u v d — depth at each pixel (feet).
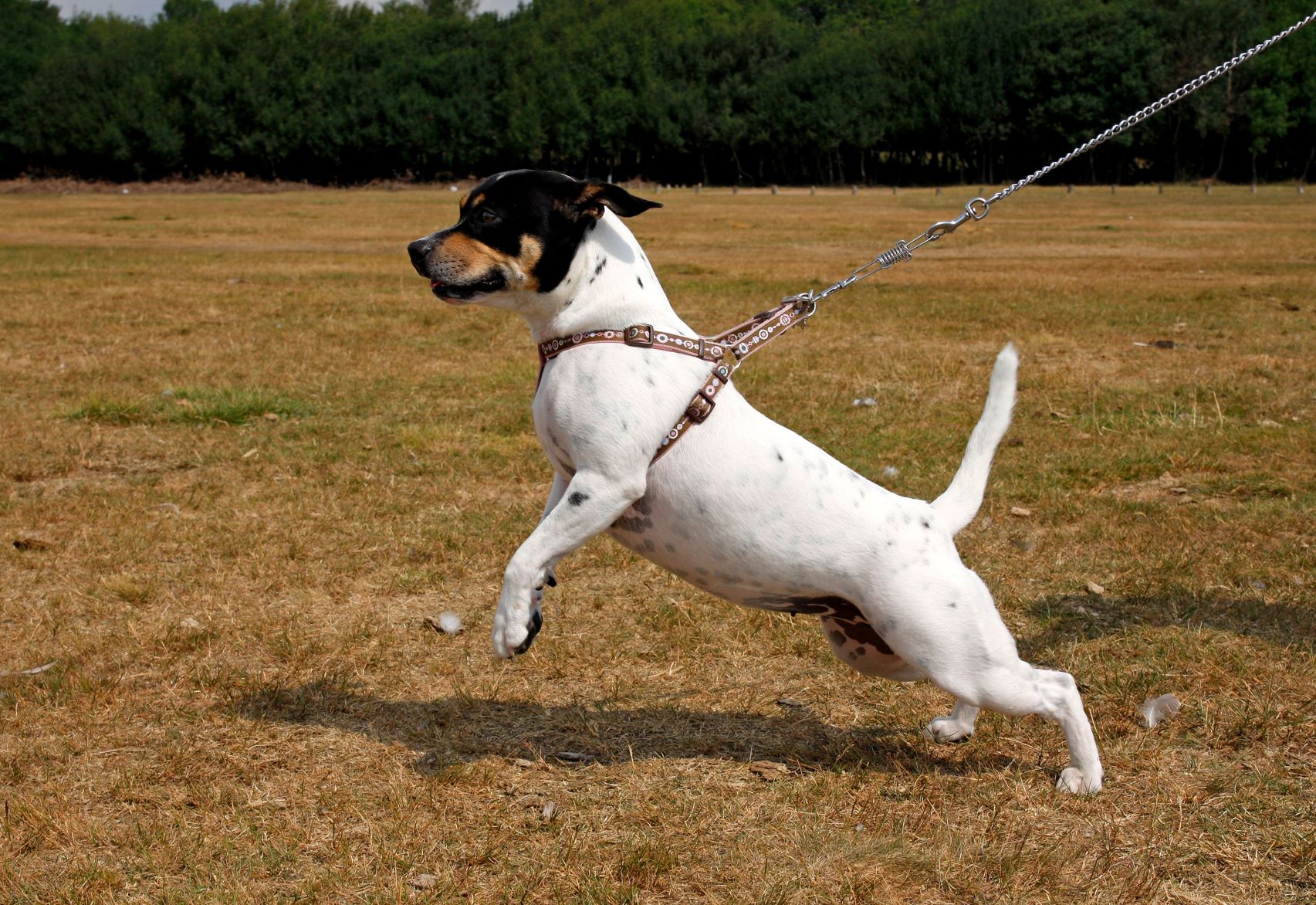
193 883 11.09
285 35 269.64
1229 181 232.32
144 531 21.30
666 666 16.52
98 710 14.75
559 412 12.67
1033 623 17.92
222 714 14.71
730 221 116.78
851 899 10.98
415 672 16.26
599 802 12.71
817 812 12.50
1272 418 29.58
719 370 12.77
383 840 11.82
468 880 11.25
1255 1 228.43
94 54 278.26
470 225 12.53
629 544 13.44
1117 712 14.87
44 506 22.54
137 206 161.48
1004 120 240.73
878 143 248.73
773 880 11.26
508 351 39.78
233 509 22.72
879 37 266.16
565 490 13.25
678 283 59.21
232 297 53.98
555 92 261.65
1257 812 12.45
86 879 11.11
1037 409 30.94
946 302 51.57
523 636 12.50
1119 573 19.74
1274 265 66.95
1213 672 15.74
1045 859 11.51
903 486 23.98
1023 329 43.80
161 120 265.13
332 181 269.44
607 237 12.85
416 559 20.40
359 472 25.20
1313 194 180.65
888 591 12.21
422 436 27.78
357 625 17.63
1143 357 37.93
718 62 262.88
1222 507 22.74
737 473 12.49
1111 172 236.84
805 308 13.91
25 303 50.70
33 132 267.59
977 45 241.14
